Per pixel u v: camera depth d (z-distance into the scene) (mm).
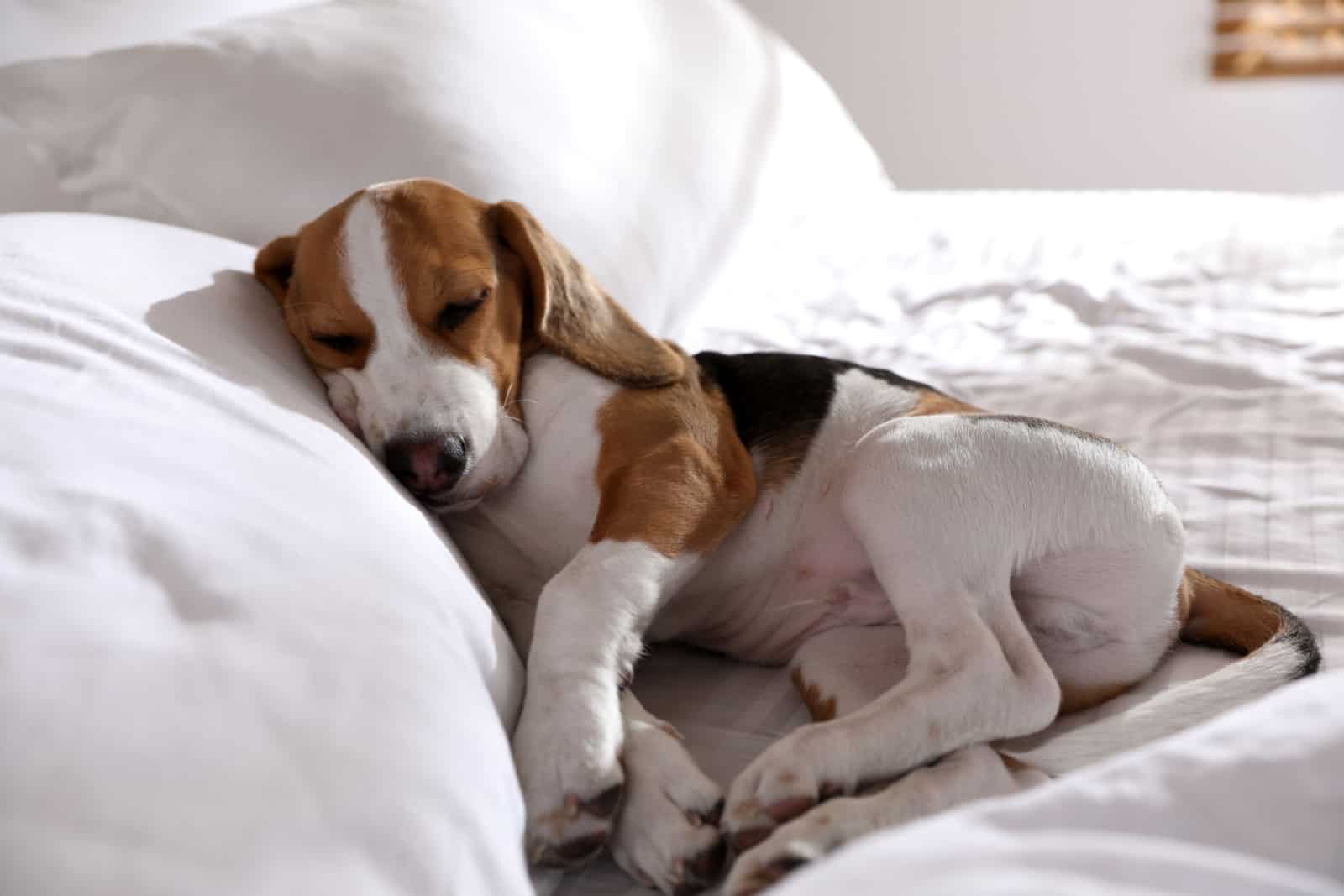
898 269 2834
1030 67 4578
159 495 1103
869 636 1614
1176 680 1534
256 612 1027
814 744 1286
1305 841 915
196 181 2000
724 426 1679
